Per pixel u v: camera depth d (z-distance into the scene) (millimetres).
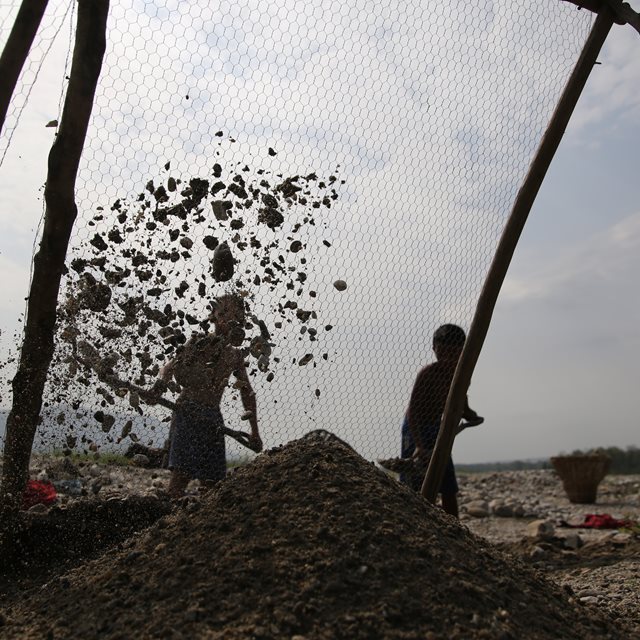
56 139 3459
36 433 3889
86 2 3375
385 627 2340
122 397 3895
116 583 2756
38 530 3980
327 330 4113
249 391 4059
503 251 4672
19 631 2684
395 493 3135
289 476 3133
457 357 5113
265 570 2590
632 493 12742
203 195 3773
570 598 2996
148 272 3797
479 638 2348
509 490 13398
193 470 4176
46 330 3615
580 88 4699
